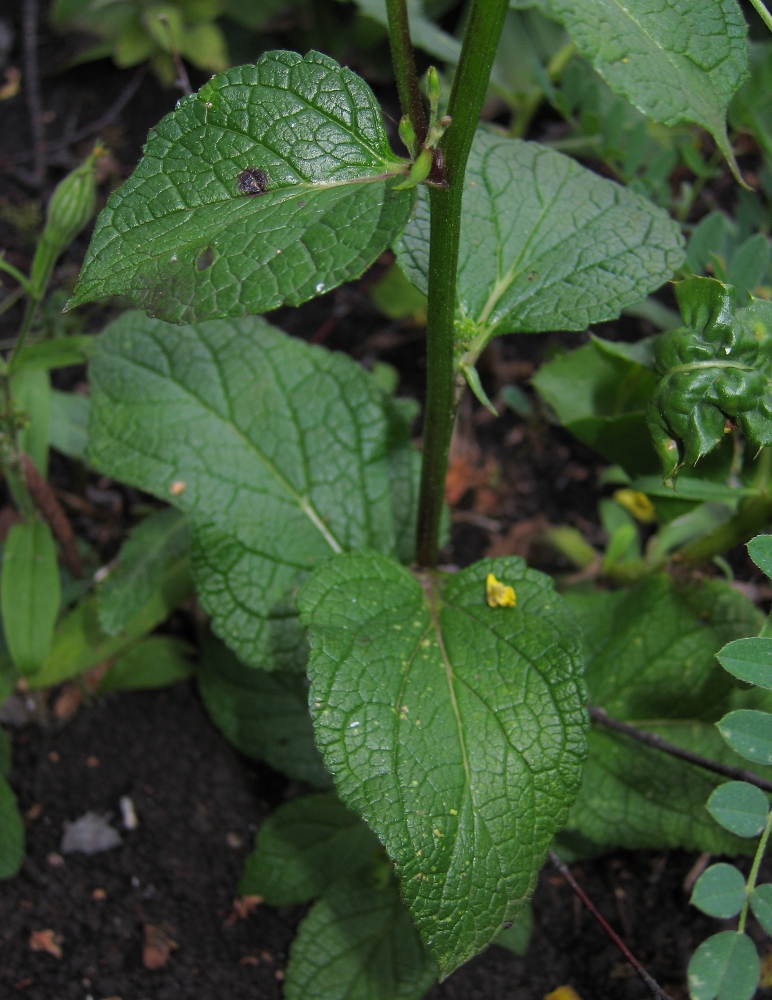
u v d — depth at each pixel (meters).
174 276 0.34
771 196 0.56
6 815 0.48
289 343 0.47
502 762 0.39
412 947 0.47
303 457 0.46
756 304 0.39
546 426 0.58
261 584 0.45
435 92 0.35
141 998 0.47
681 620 0.48
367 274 0.66
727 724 0.38
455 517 0.58
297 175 0.35
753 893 0.38
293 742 0.50
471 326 0.40
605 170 0.66
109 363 0.47
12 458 0.46
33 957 0.47
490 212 0.43
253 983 0.47
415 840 0.38
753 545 0.38
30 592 0.47
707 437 0.39
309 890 0.48
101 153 0.43
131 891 0.49
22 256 0.64
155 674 0.52
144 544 0.50
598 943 0.48
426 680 0.39
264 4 0.72
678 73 0.34
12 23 0.75
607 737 0.47
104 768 0.51
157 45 0.70
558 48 0.65
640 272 0.42
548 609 0.41
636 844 0.46
